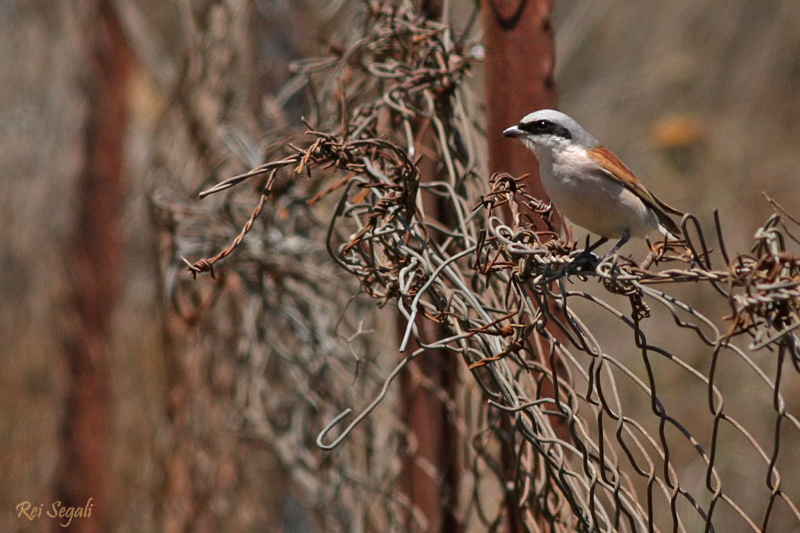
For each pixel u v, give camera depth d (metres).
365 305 8.89
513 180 5.86
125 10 14.18
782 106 17.53
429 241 6.37
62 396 14.73
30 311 15.69
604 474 5.34
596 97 17.02
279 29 11.30
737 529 13.08
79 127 15.30
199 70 10.66
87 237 15.14
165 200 9.46
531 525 6.28
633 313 5.29
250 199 8.98
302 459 9.07
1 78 17.25
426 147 7.63
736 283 4.90
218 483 10.53
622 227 6.74
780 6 17.73
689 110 17.69
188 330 10.13
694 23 17.84
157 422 14.40
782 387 13.77
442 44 7.48
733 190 16.27
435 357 7.82
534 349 6.58
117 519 14.45
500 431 6.71
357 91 8.32
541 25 7.13
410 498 8.10
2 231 16.17
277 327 9.61
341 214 6.73
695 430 14.04
